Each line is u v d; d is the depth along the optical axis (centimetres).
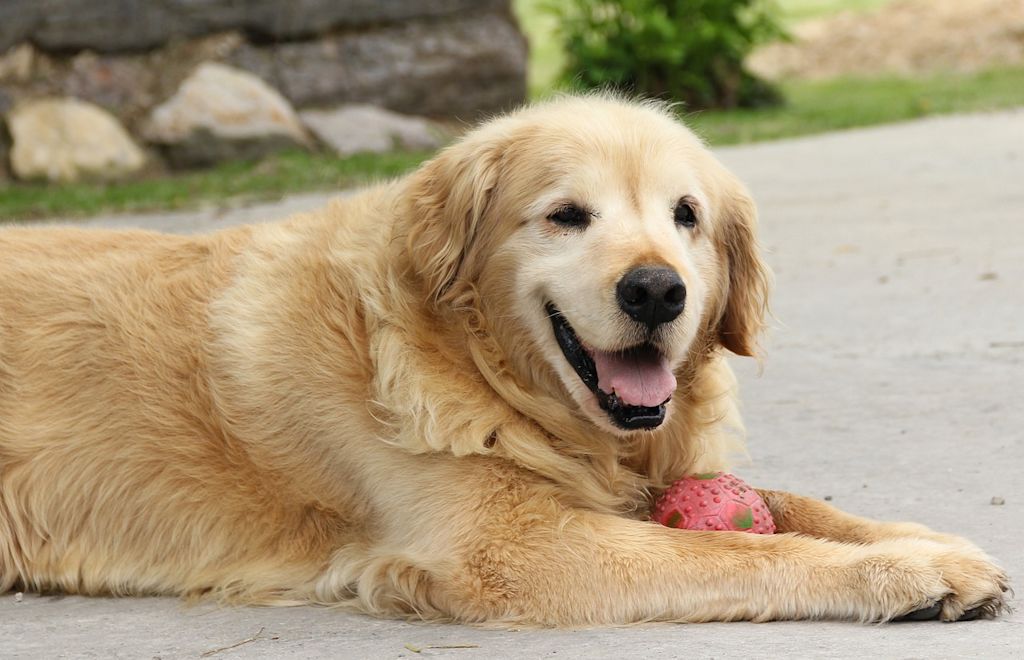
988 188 1559
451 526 511
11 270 592
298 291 561
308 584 545
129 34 1942
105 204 1602
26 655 473
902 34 3538
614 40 2680
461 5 2205
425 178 566
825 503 566
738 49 2730
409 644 473
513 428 531
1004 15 3516
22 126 1803
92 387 566
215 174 1830
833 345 922
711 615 489
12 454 563
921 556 479
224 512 552
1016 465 653
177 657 464
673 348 513
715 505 540
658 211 538
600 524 511
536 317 535
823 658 429
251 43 2045
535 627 494
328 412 537
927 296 1041
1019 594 494
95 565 561
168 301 577
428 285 543
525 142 550
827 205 1518
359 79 2097
